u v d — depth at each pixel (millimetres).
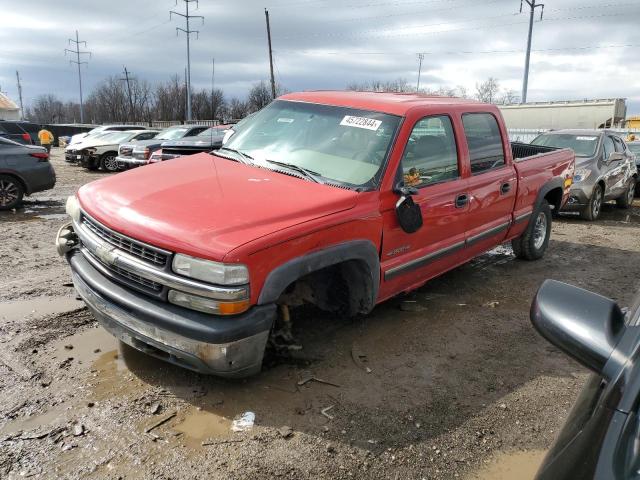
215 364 2996
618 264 7223
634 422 1442
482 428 3227
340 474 2742
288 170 4062
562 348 1771
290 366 3797
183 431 3000
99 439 2889
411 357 4098
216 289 2879
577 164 10523
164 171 4078
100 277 3426
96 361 3705
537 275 6480
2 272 5668
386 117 4281
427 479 2762
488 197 5230
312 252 3291
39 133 25938
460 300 5453
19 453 2746
